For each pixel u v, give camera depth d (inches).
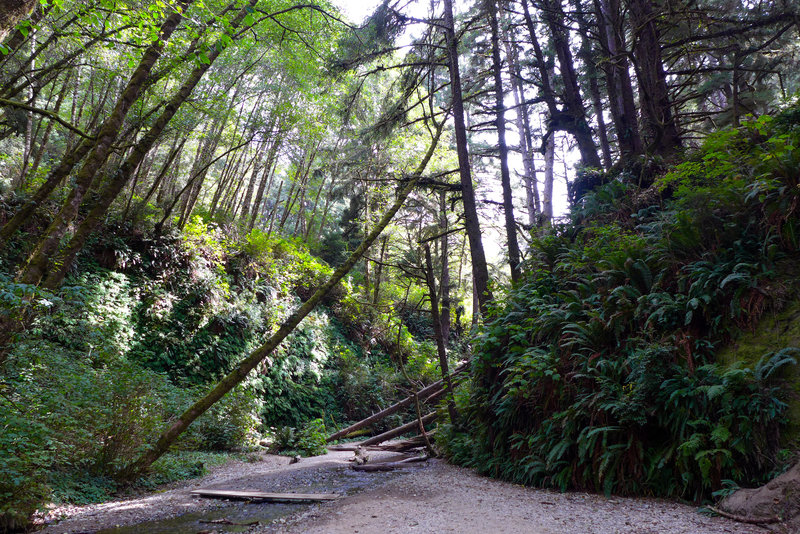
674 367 216.1
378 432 634.2
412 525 178.4
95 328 419.5
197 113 492.1
